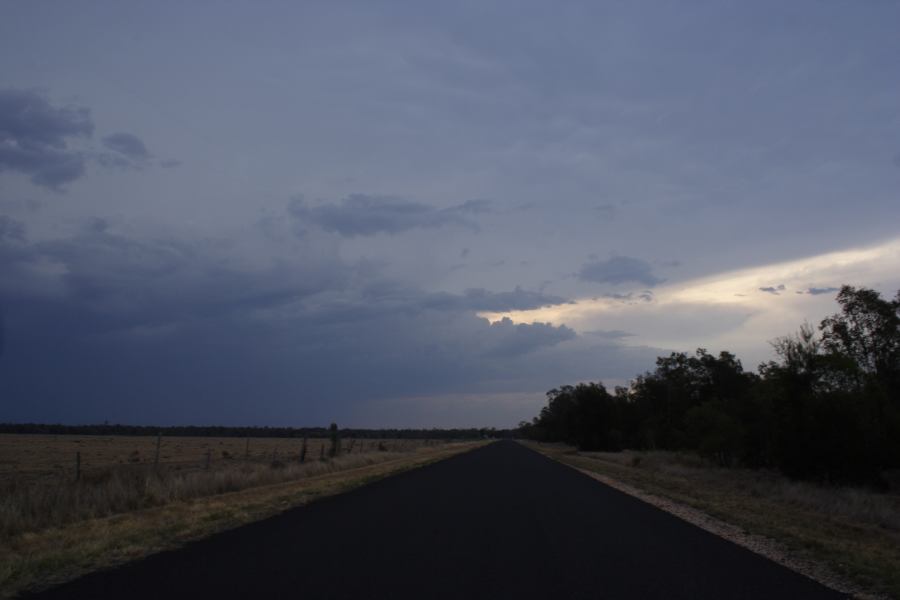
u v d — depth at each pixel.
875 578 9.31
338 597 7.75
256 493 20.72
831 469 30.62
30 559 9.58
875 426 30.42
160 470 23.17
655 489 25.80
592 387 89.44
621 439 86.50
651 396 87.81
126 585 8.29
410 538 12.30
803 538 13.03
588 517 16.19
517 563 10.02
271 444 97.00
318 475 30.41
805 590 8.55
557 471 36.56
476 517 15.69
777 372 33.22
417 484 25.58
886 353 38.59
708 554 11.20
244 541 11.80
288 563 9.77
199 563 9.74
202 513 15.27
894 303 38.56
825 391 31.94
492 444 121.81
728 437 43.75
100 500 16.36
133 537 11.84
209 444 91.12
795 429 31.59
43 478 27.61
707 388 79.31
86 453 57.06
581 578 9.02
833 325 39.62
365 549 11.05
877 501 22.69
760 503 21.27
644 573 9.47
